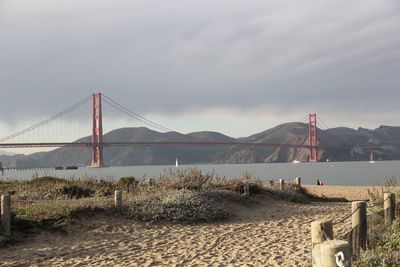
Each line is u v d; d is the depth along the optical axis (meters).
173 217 13.18
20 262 8.62
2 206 10.19
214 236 11.22
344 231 10.70
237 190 18.16
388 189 12.66
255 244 10.01
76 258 8.91
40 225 11.23
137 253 9.30
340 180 62.59
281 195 19.62
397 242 7.14
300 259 8.20
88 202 13.69
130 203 14.07
